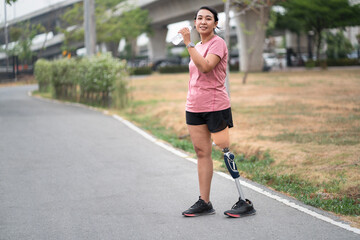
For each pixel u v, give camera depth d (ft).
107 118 43.98
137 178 20.61
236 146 27.17
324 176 19.39
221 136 14.43
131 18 170.30
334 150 23.63
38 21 127.75
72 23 117.29
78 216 15.38
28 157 25.64
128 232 13.75
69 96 65.67
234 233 13.35
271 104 46.93
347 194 17.35
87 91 58.54
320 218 14.60
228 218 14.74
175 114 43.78
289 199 16.96
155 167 22.89
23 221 14.99
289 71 140.56
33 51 134.72
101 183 19.80
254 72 149.28
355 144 24.79
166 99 60.75
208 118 14.33
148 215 15.30
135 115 47.21
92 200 17.24
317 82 79.61
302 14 137.08
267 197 17.16
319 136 27.63
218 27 14.35
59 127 37.58
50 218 15.24
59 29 114.83
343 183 18.20
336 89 62.85
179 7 172.96
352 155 22.16
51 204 16.83
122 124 39.58
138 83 105.70
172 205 16.37
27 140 31.27
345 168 20.11
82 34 111.75
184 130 36.01
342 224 13.99
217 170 21.83
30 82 130.31
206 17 13.96
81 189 18.86
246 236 13.08
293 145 25.64
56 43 155.84
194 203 16.60
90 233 13.76
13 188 19.19
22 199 17.56
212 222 14.38
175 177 20.68
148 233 13.60
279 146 25.57
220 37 14.23
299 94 57.62
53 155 26.17
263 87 73.41
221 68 14.20
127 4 167.12
